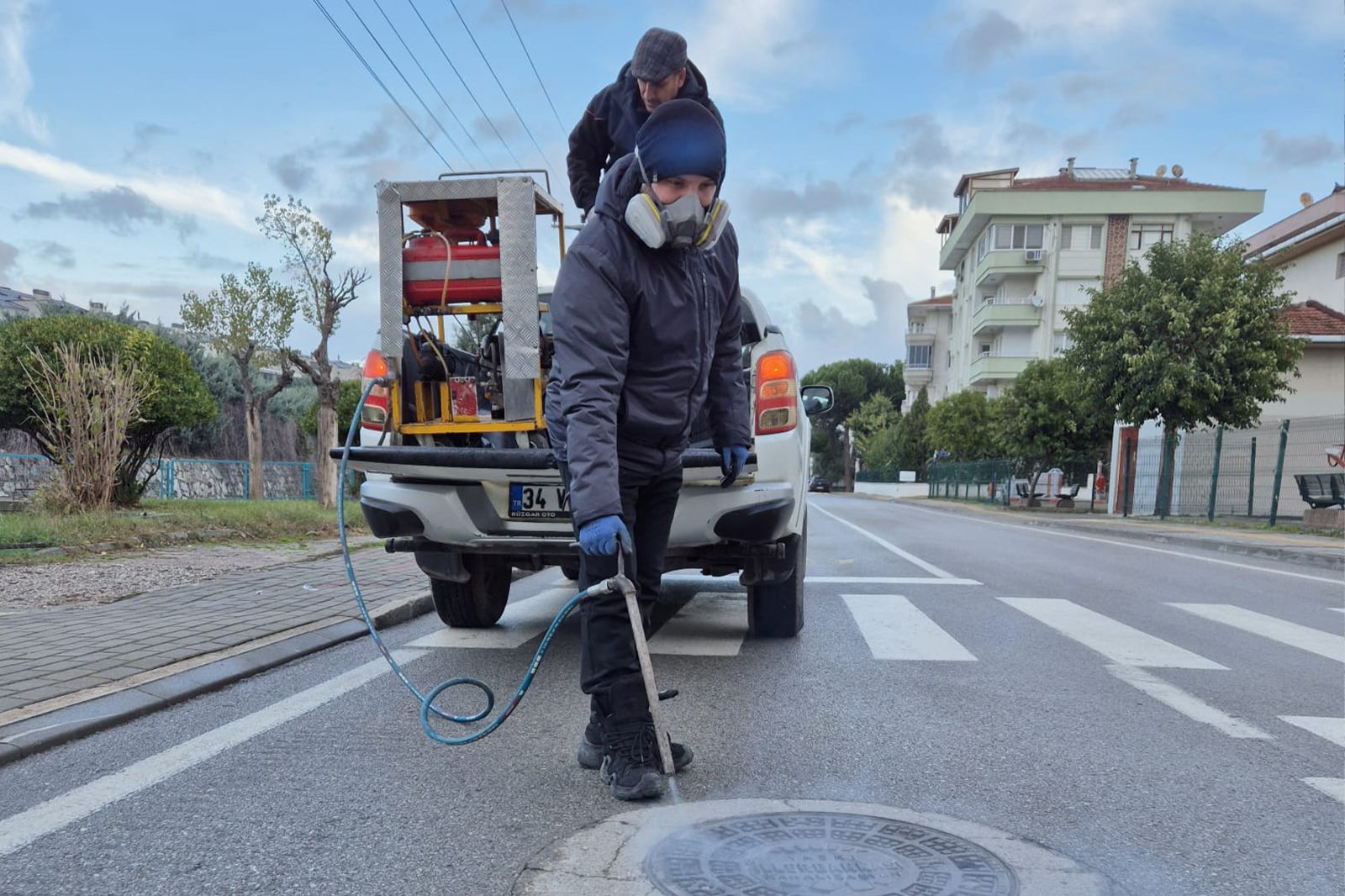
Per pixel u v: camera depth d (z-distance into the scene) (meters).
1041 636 5.38
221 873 2.17
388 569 7.53
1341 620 6.23
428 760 3.02
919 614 6.09
